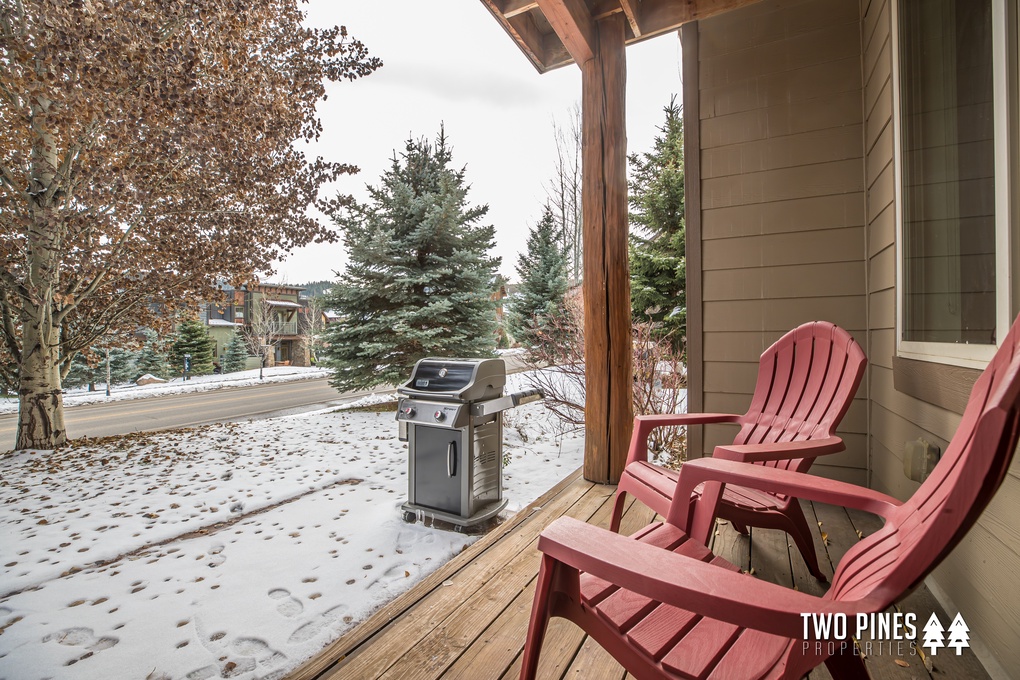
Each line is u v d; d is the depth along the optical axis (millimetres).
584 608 938
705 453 3008
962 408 1389
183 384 16359
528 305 11953
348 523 3057
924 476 1650
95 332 6773
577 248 14547
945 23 1644
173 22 5836
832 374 1800
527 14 3311
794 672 761
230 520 3250
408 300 8281
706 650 915
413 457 3027
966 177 1480
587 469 2965
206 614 2021
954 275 1552
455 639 1398
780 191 2842
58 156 5977
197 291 7398
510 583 1720
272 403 11023
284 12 7254
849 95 2688
